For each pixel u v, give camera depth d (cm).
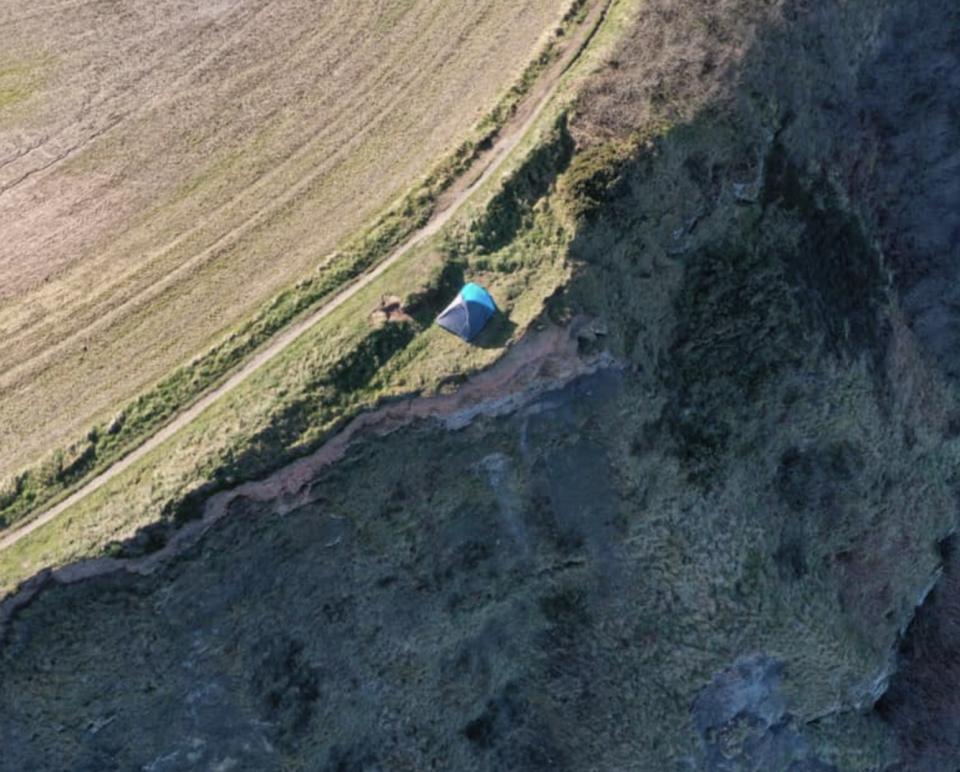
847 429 2791
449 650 2573
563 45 2419
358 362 2184
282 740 2375
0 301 2297
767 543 2725
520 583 2598
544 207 2306
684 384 2612
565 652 2695
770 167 2627
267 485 2158
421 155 2373
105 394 2212
